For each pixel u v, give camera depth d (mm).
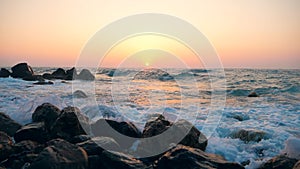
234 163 4355
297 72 28203
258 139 6441
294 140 5703
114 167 4516
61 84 16234
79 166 4262
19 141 5719
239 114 8688
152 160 5152
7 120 6648
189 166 4297
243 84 18203
